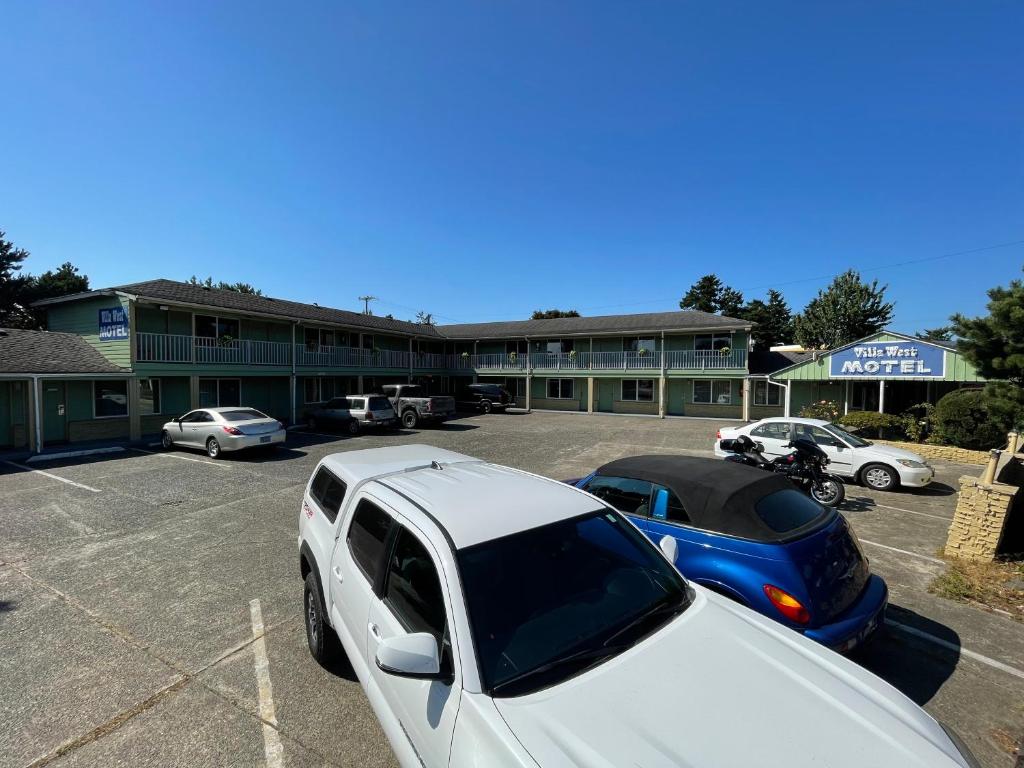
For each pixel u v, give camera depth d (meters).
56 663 3.85
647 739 1.78
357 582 3.00
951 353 16.16
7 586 5.30
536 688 2.04
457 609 2.20
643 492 4.41
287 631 4.33
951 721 3.19
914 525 7.52
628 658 2.21
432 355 32.97
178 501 8.85
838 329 36.00
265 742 2.99
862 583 3.75
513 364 31.75
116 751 2.92
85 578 5.49
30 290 29.41
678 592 2.74
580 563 2.64
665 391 27.89
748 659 2.25
